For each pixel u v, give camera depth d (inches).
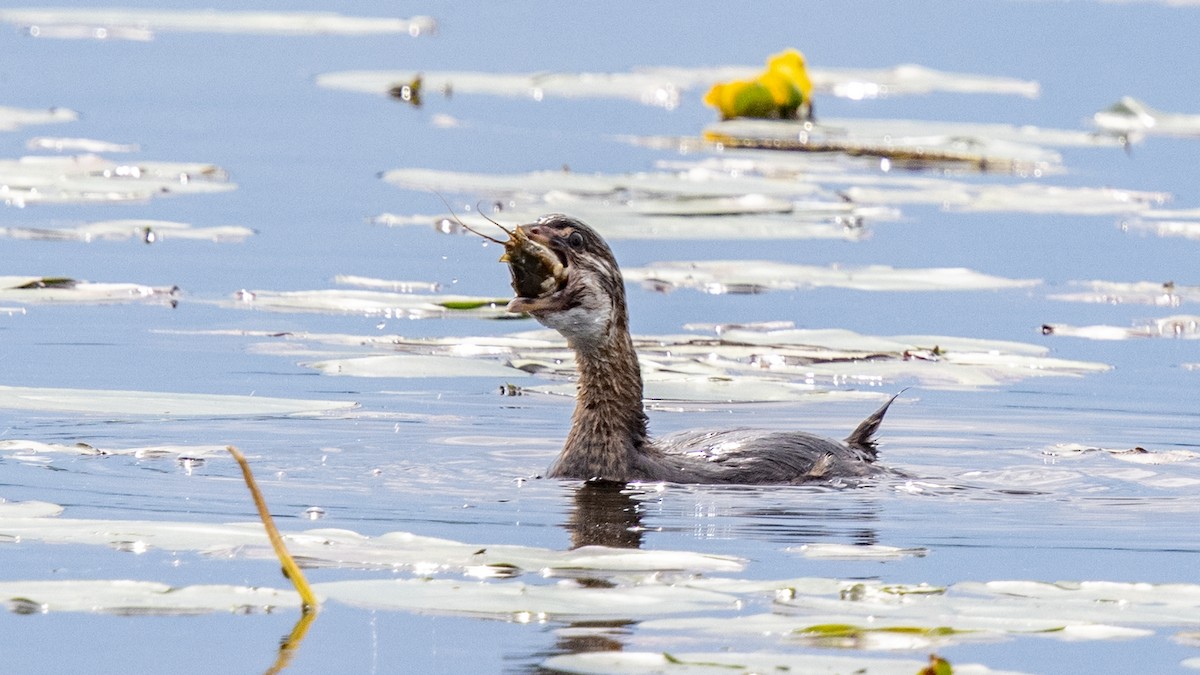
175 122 1353.3
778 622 299.4
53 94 1488.7
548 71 1780.3
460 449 507.2
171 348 646.5
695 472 475.5
